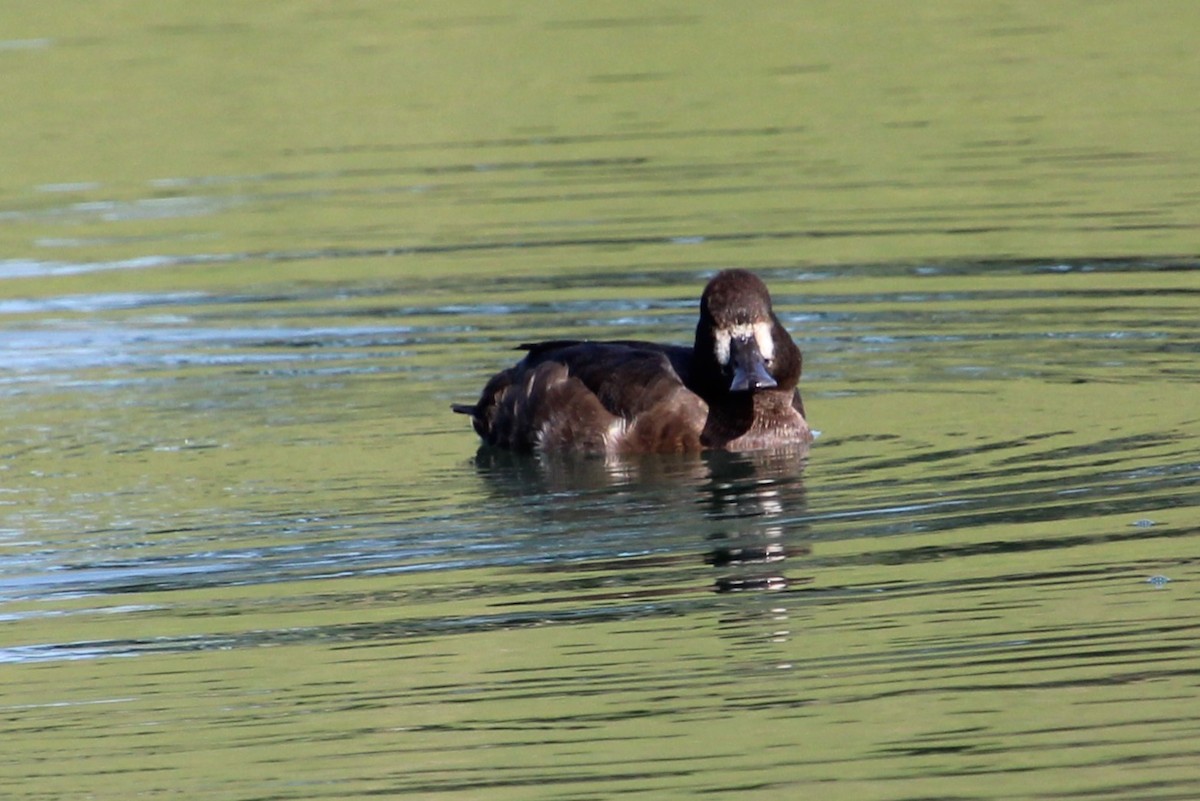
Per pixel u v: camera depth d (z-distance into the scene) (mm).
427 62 26859
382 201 21250
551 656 9688
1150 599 10000
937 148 22000
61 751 8930
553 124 23891
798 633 9828
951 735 8586
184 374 15922
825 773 8336
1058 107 23328
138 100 25766
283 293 18250
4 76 26938
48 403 15188
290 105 25141
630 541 11383
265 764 8664
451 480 12852
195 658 9875
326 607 10477
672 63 26562
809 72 25703
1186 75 24266
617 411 13297
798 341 16156
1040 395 14227
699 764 8438
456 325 17000
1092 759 8320
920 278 17688
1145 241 18281
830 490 12203
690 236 19312
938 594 10250
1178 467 12180
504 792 8258
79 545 11680
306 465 13328
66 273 19312
